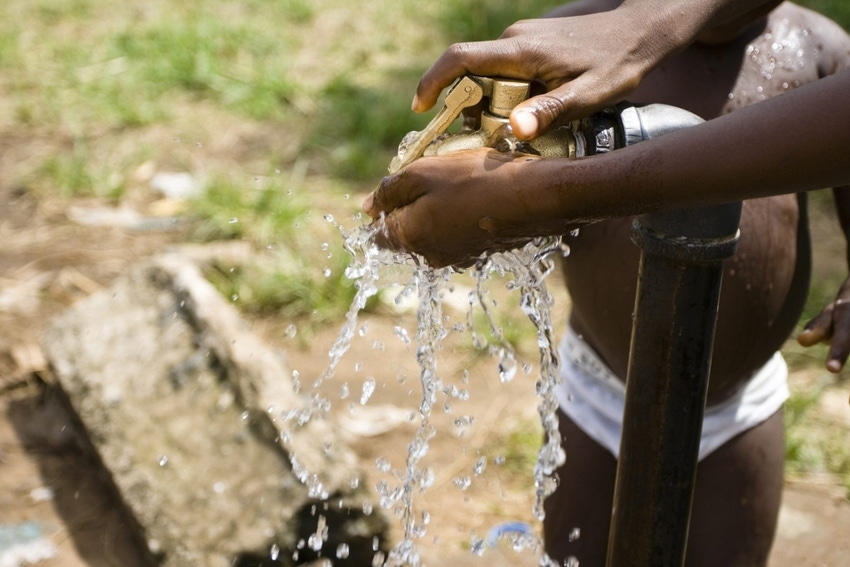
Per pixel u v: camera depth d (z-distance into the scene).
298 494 2.52
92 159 4.82
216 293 3.19
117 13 6.44
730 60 1.99
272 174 4.71
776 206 1.98
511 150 1.41
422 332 1.67
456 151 1.43
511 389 3.51
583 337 2.18
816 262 4.18
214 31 6.02
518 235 1.38
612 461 2.15
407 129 5.11
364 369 3.57
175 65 5.60
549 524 2.25
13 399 3.31
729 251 1.42
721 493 2.12
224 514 2.54
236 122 5.20
